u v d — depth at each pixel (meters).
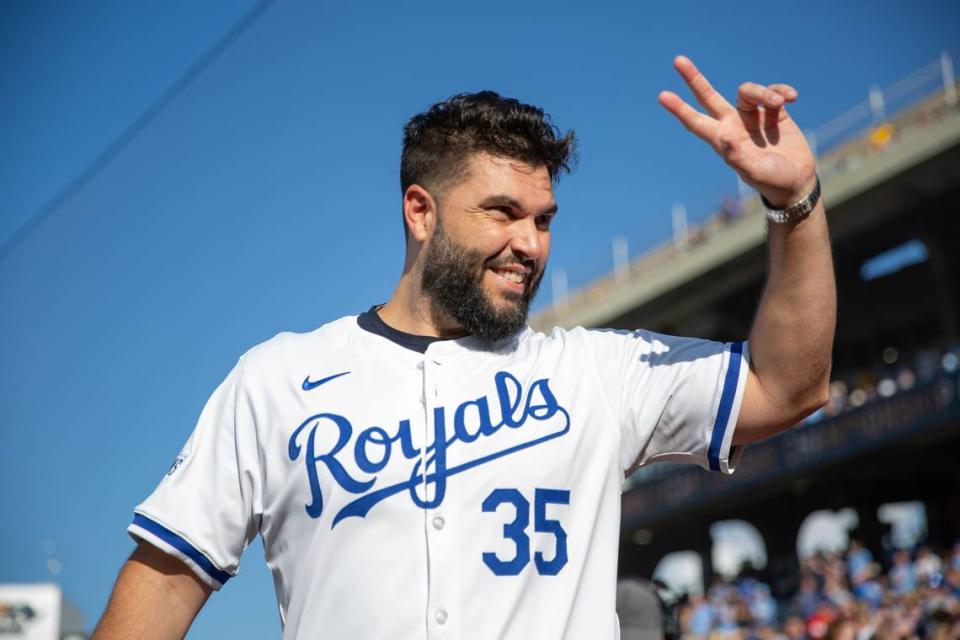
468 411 2.12
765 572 23.58
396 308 2.36
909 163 23.03
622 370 2.29
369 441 2.09
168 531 2.13
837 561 20.61
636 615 3.62
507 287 2.23
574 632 2.02
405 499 2.03
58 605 11.01
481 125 2.23
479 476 2.05
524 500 2.05
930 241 25.00
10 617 10.80
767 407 2.20
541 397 2.17
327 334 2.32
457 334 2.30
